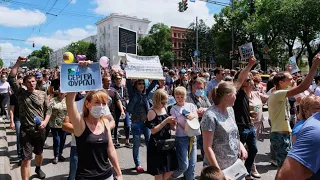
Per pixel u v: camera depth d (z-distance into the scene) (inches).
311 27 1090.7
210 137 115.0
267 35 1289.4
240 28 1464.1
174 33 3718.0
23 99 180.2
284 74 173.3
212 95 125.4
